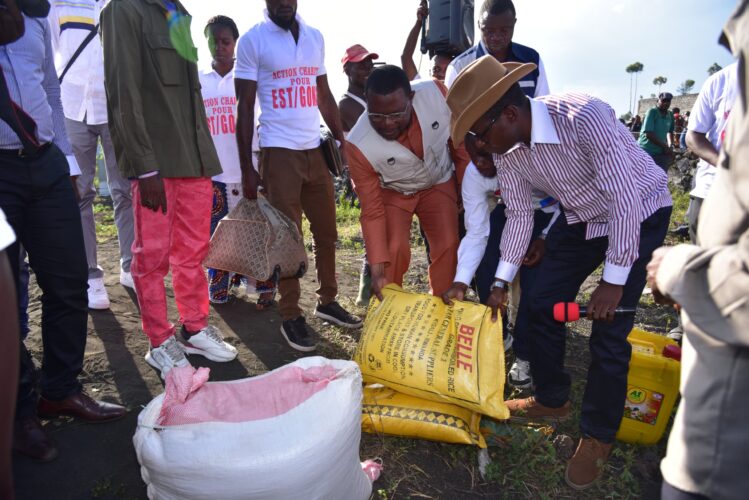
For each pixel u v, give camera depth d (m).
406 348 2.61
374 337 2.71
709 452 1.17
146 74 2.74
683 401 1.26
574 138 2.18
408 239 3.34
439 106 3.01
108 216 7.24
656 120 8.14
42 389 2.58
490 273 3.23
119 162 2.77
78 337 2.54
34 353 3.27
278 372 2.33
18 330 1.09
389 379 2.63
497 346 2.54
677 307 1.37
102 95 3.69
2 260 1.05
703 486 1.20
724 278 1.10
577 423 2.87
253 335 3.75
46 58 2.47
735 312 1.08
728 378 1.13
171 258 3.20
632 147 2.30
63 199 2.35
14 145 2.15
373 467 2.44
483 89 2.21
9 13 2.04
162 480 1.90
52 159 2.31
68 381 2.58
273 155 3.42
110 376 3.09
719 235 1.17
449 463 2.56
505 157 2.45
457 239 3.30
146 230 2.85
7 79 2.14
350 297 4.56
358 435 2.16
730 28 1.14
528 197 2.60
